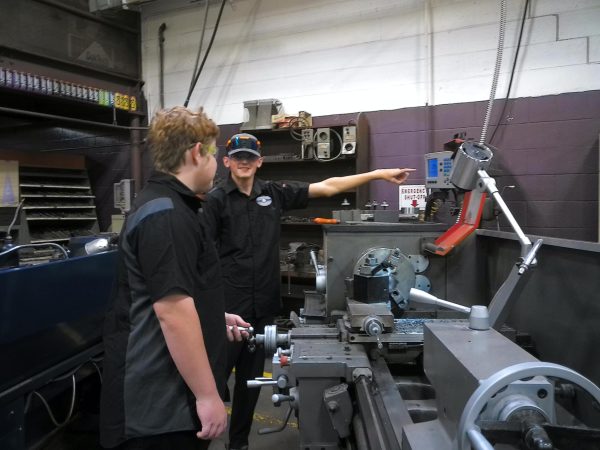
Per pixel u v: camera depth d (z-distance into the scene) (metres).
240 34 3.67
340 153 3.13
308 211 3.52
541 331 1.39
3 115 3.57
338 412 1.02
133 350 0.99
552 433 0.52
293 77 3.51
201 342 0.97
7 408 1.52
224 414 1.03
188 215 1.00
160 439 1.00
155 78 4.02
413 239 1.63
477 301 1.68
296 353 1.15
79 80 3.52
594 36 2.67
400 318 1.49
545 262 1.37
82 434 2.11
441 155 2.08
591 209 2.72
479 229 1.80
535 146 2.83
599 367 1.10
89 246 1.99
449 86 3.04
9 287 1.39
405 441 0.72
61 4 3.35
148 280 0.94
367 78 3.28
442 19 3.03
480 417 0.57
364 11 3.25
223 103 3.78
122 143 4.00
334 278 1.62
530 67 2.82
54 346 1.69
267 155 3.61
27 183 3.46
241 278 1.87
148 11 3.99
